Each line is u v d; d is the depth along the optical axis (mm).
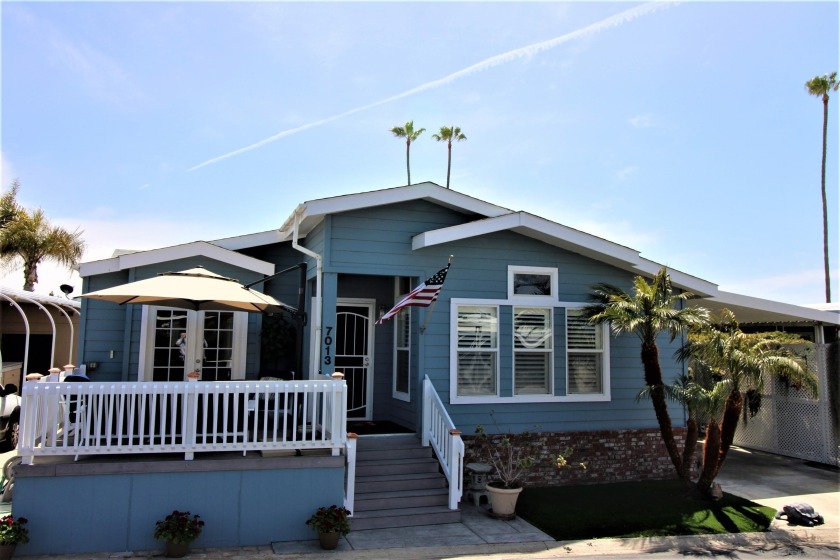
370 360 12070
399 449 9773
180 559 7168
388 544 7816
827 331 15977
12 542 6852
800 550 8180
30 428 7316
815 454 13625
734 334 9961
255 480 7883
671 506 9805
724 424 10234
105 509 7398
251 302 8297
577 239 11141
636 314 9953
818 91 30094
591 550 7918
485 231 10578
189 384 7754
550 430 11102
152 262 10742
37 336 17719
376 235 10539
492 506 9102
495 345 10984
